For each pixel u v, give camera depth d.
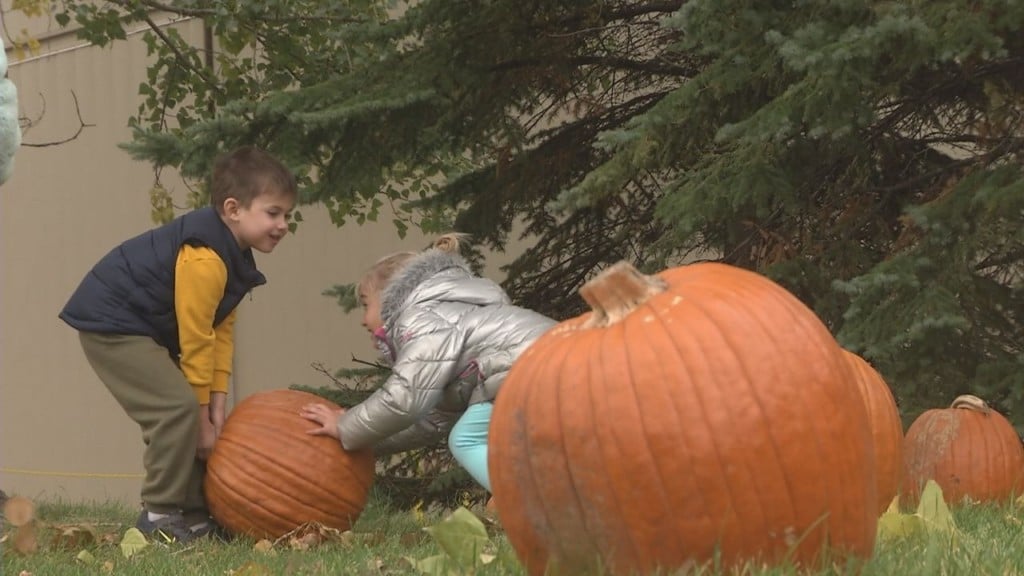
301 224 24.69
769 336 4.79
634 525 4.62
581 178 16.73
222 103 20.81
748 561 4.61
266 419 9.41
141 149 13.80
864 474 4.84
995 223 11.57
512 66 15.63
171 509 9.22
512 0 14.90
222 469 9.21
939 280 11.42
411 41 15.57
